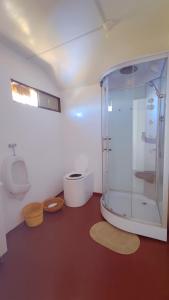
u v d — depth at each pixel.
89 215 2.15
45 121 2.50
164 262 1.32
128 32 1.60
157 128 2.02
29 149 2.15
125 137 2.48
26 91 2.14
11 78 1.84
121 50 1.89
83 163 2.91
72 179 2.37
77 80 2.59
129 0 1.25
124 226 1.73
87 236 1.70
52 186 2.71
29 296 1.09
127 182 2.52
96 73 2.38
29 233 1.79
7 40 1.67
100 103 2.62
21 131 2.01
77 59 2.09
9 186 1.72
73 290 1.12
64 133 3.01
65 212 2.24
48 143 2.59
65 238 1.68
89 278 1.21
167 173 1.49
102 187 2.66
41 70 2.36
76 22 1.46
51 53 1.95
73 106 2.86
